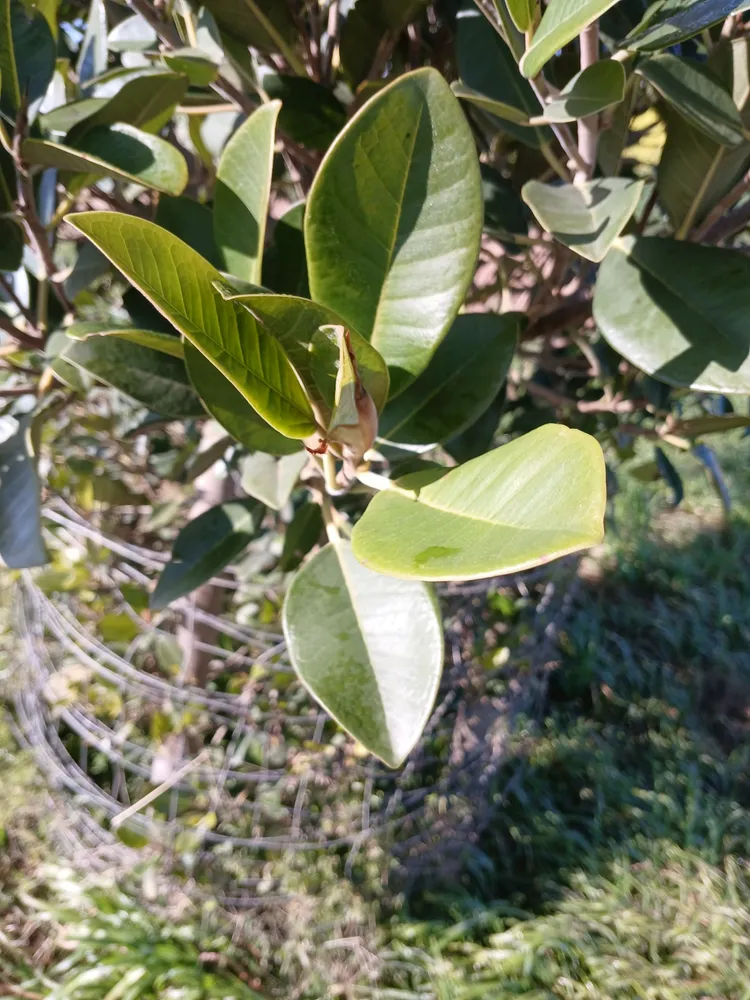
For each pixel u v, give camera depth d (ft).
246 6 1.11
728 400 1.88
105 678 2.02
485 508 0.52
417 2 1.13
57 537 2.04
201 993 2.04
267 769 2.05
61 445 2.02
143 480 2.28
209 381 0.78
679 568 4.22
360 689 0.77
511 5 0.67
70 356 0.94
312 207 0.69
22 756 2.61
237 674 2.00
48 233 1.13
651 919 2.45
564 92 0.78
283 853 2.16
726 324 0.84
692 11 0.72
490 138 1.54
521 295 1.71
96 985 2.09
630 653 3.56
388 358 0.73
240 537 1.29
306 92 1.16
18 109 0.90
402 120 0.68
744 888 2.56
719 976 2.30
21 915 2.38
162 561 1.78
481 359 0.91
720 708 3.51
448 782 2.23
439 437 0.89
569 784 3.00
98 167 0.92
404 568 0.48
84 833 2.42
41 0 0.97
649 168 1.63
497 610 2.28
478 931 2.42
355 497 1.40
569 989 2.26
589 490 0.43
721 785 3.03
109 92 1.11
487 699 2.32
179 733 1.97
